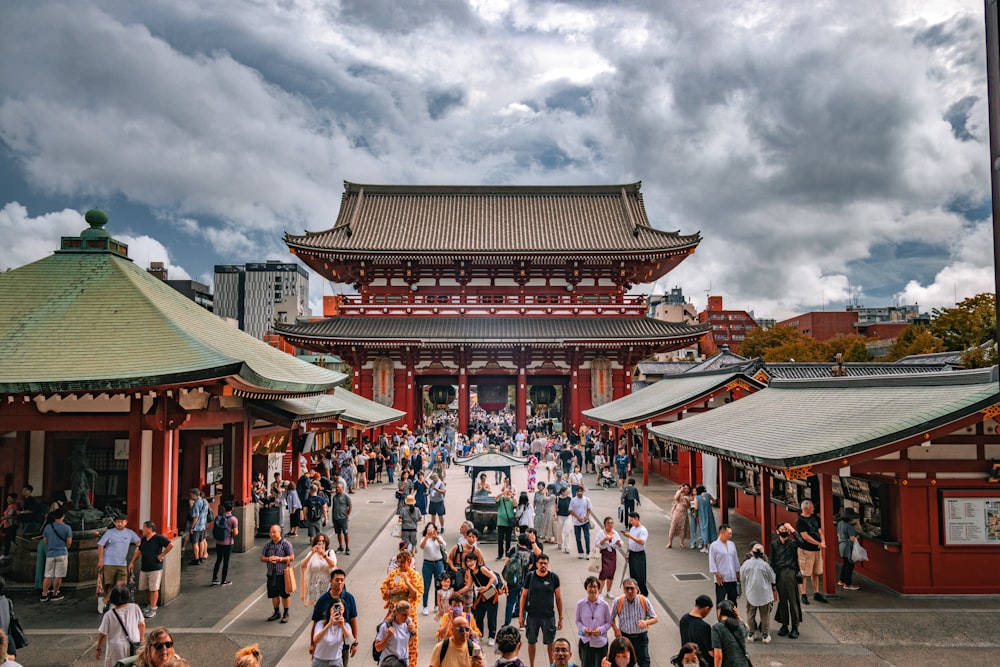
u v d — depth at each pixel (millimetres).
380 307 65625
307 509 26844
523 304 66000
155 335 17750
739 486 28938
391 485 40562
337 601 11375
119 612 11773
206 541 23531
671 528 24047
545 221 72938
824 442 17188
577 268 65875
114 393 17125
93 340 17406
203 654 14078
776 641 14484
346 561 22359
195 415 19016
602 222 72688
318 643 11055
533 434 57812
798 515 22672
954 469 17203
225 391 16891
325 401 35406
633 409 42406
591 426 62625
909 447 16766
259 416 24484
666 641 15078
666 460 43188
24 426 17484
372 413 43312
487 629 15781
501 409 127562
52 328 17812
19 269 20422
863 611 16172
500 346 63875
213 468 26125
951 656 13688
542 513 25469
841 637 14656
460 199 77062
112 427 17625
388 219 72625
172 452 18250
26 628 15562
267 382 18906
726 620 10555
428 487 27703
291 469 35094
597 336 61125
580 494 23031
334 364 94000
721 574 15586
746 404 28422
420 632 15570
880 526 18141
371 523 29016
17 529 21141
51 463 22656
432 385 69188
